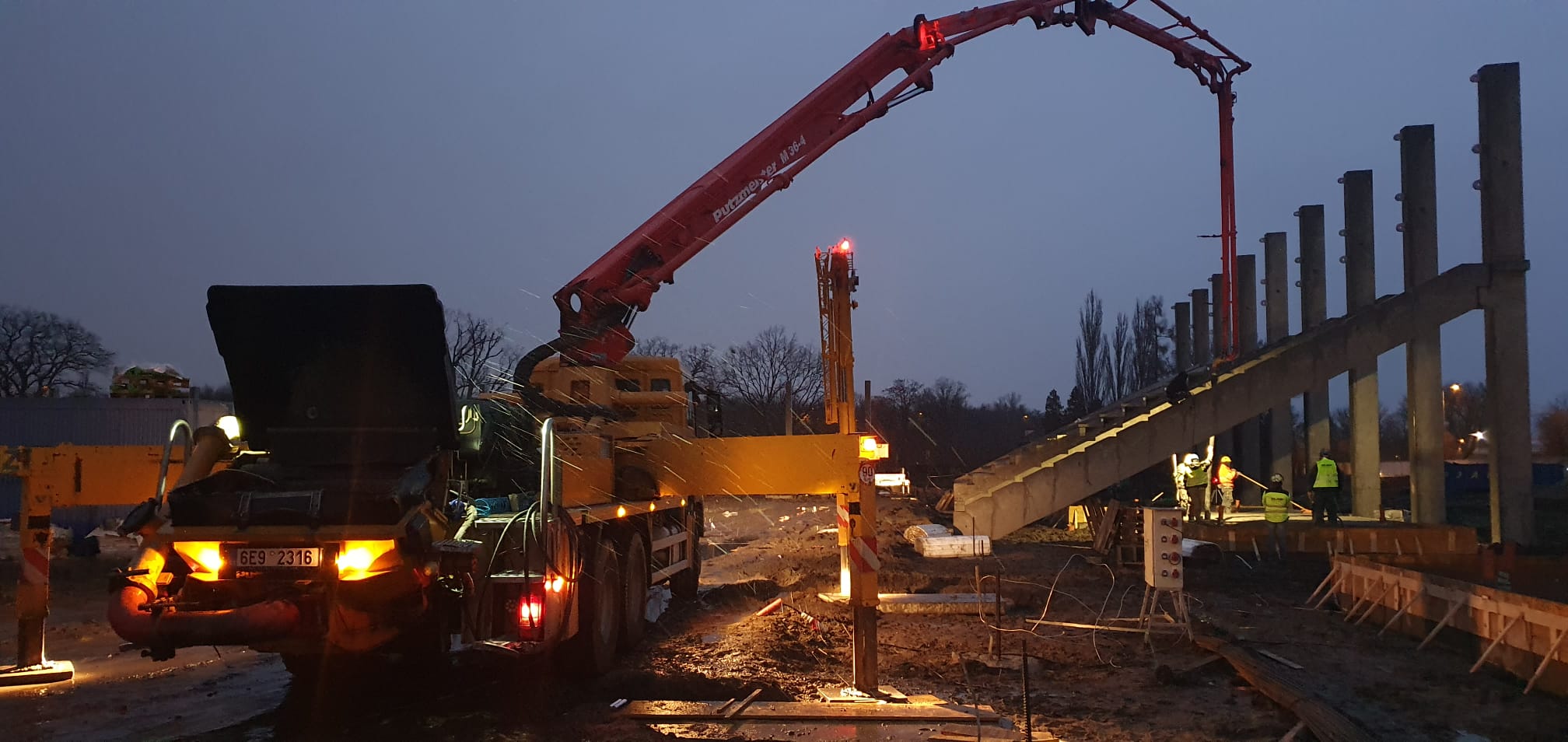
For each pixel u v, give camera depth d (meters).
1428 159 26.28
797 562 20.61
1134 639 11.62
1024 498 24.80
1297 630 12.73
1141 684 9.55
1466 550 20.25
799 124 15.86
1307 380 25.69
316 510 7.25
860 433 9.52
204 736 7.75
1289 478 33.69
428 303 7.55
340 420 7.91
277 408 7.94
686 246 14.95
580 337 13.80
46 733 7.86
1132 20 22.41
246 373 7.84
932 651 11.13
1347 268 29.30
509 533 8.07
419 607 7.70
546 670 9.56
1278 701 8.69
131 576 7.27
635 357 14.44
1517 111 24.61
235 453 8.62
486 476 9.71
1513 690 9.56
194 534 7.27
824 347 10.77
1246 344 36.81
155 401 24.98
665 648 11.27
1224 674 10.06
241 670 10.24
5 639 12.17
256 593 7.43
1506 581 15.01
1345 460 54.62
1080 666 10.38
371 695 9.05
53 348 56.66
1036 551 23.55
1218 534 21.03
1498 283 24.66
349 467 7.89
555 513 8.30
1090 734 7.90
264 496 7.33
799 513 38.72
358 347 7.75
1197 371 28.70
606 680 9.27
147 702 8.87
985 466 25.62
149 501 7.61
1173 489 32.69
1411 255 26.25
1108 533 20.39
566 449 9.68
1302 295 31.80
